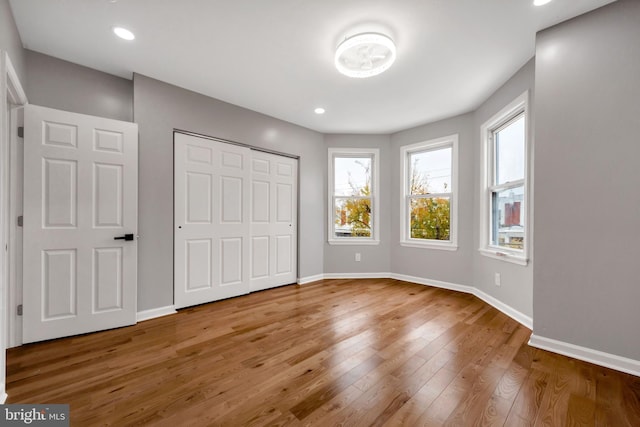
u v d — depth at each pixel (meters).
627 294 1.75
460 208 3.66
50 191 2.18
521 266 2.58
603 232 1.83
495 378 1.68
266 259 3.75
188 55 2.35
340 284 4.05
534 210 2.09
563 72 1.96
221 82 2.81
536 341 2.08
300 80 2.75
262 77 2.70
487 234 3.28
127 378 1.67
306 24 1.96
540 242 2.07
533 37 2.11
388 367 1.80
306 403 1.45
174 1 1.75
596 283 1.85
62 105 2.43
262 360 1.89
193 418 1.34
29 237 2.11
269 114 3.66
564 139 1.96
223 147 3.27
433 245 3.91
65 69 2.45
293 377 1.69
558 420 1.33
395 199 4.38
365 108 3.46
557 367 1.80
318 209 4.36
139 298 2.64
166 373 1.73
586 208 1.89
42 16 1.88
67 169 2.24
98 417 1.34
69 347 2.07
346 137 4.45
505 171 3.01
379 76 2.67
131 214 2.53
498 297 2.97
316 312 2.85
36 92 2.32
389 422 1.32
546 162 2.04
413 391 1.55
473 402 1.46
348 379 1.67
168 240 2.83
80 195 2.29
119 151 2.47
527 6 1.79
